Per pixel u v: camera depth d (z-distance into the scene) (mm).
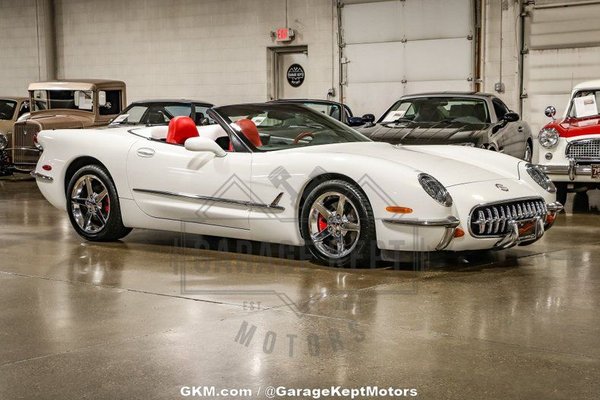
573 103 8516
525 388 2822
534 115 12656
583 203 8875
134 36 16766
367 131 8352
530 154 10258
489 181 4961
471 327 3611
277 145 5379
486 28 12930
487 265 5062
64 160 6020
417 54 13625
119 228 5848
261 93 15375
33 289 4441
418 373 2988
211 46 15820
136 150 5664
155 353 3244
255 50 15328
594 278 4676
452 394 2770
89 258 5359
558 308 3965
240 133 5320
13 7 18234
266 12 15094
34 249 5730
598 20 11961
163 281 4621
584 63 12148
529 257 5344
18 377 2973
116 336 3492
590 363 3098
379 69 14047
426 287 4434
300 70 15109
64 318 3811
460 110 8836
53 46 17984
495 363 3100
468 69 13148
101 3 17125
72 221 6051
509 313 3865
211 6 15719
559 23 12281
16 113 12492
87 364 3113
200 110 10227
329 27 14484
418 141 7887
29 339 3461
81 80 12203
